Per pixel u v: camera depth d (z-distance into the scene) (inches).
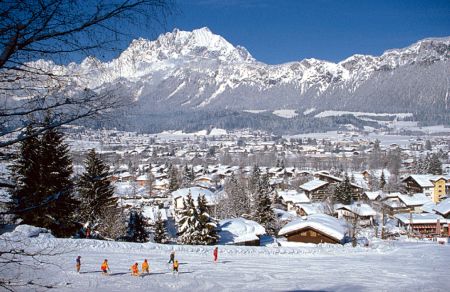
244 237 1829.5
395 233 2650.1
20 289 567.5
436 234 2714.1
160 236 1861.5
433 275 1091.3
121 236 1785.2
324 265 1216.2
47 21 173.9
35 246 1023.0
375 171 5693.9
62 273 826.8
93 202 1510.8
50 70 177.0
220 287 848.9
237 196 2844.5
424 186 3988.7
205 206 1686.8
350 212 2962.6
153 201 3909.9
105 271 878.4
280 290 835.4
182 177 5019.7
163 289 805.2
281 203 3779.5
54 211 1305.4
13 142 174.2
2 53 171.5
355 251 1578.5
